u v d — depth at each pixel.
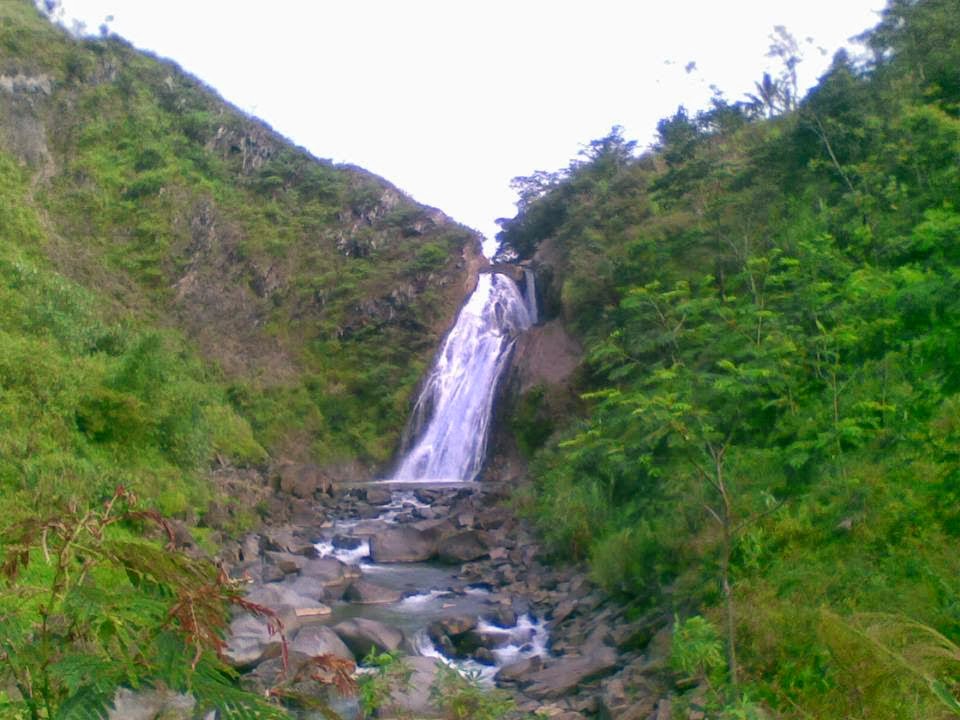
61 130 42.56
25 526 2.54
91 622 2.45
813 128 22.58
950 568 7.73
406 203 45.44
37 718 2.45
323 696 9.11
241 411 33.84
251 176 45.38
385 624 13.03
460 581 17.30
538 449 29.09
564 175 45.06
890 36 26.48
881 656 5.15
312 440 34.78
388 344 38.88
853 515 9.70
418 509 24.81
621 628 11.93
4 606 2.60
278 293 40.19
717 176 25.67
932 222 15.65
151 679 2.38
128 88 45.84
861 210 18.81
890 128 21.14
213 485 22.02
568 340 31.91
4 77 41.50
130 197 41.03
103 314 33.91
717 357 13.20
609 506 16.91
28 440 16.23
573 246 34.78
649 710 8.66
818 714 5.91
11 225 35.19
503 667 11.74
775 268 18.44
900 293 13.75
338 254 42.59
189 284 39.00
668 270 22.97
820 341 14.09
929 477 9.52
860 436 11.99
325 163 47.88
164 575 2.43
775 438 13.23
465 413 34.78
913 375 12.78
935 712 5.07
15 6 46.78
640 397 8.95
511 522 21.36
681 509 12.56
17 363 17.80
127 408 19.08
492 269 42.56
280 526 22.06
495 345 36.06
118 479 16.78
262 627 11.78
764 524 10.30
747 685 7.06
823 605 7.73
